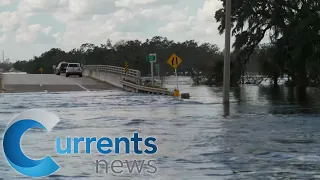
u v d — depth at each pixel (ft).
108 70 204.85
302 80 201.57
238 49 204.23
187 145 51.19
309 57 185.16
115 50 532.32
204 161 42.39
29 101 116.47
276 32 193.67
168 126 68.33
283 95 152.66
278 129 64.80
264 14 197.88
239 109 98.07
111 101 118.21
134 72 169.48
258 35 199.62
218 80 234.17
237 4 198.29
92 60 544.62
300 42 180.55
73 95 138.82
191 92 171.94
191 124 70.85
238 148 49.24
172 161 42.47
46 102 113.60
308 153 46.34
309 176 36.60
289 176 36.60
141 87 154.51
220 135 58.90
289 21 188.24
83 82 196.95
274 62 204.33
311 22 177.78
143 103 112.57
